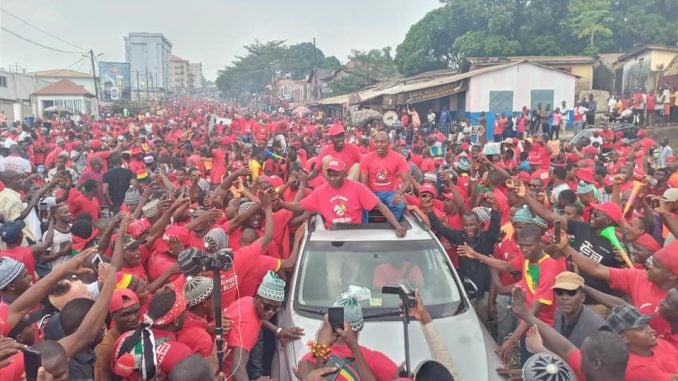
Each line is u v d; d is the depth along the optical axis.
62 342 3.59
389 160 7.61
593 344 3.24
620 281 5.00
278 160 13.89
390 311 5.42
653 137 26.75
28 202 9.85
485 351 5.02
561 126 32.56
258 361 5.46
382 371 3.88
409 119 33.19
